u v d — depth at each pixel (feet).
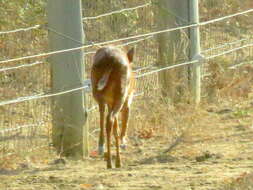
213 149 66.33
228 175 55.52
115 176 56.34
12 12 95.35
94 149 67.72
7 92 71.46
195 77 79.92
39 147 65.21
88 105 69.00
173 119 73.10
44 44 78.84
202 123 75.10
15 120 68.90
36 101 70.28
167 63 78.13
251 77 89.04
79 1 64.59
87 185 53.42
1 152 63.82
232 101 85.25
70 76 64.69
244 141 69.56
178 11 79.41
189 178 54.95
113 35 79.41
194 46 80.59
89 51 75.20
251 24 99.96
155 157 64.03
